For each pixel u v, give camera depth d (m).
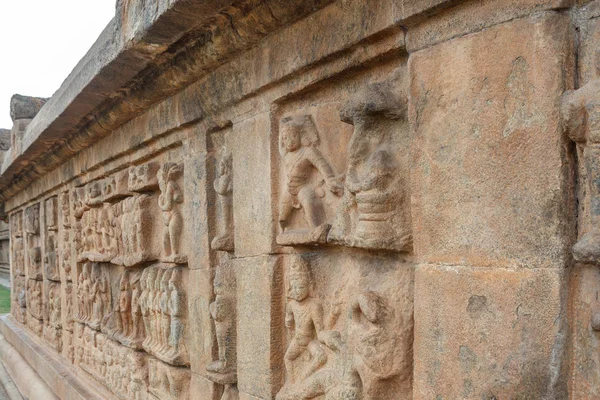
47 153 5.36
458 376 1.42
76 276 5.34
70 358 5.49
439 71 1.49
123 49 2.61
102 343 4.51
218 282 2.64
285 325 2.31
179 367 3.18
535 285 1.26
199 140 2.92
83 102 3.56
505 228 1.32
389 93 1.73
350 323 1.85
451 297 1.44
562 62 1.24
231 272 2.64
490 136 1.35
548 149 1.24
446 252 1.46
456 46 1.44
